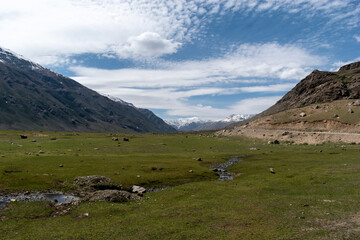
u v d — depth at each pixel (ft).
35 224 102.12
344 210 105.91
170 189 169.58
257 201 130.93
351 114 524.52
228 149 431.84
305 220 97.04
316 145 433.07
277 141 494.59
